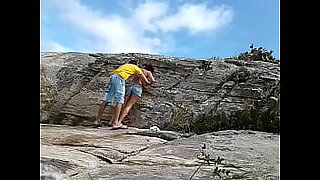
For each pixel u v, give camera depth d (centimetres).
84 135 523
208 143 471
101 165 323
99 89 838
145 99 793
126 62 862
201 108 745
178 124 720
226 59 853
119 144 441
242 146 445
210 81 786
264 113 648
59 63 896
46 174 193
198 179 279
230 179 281
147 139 514
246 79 759
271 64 816
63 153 346
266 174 297
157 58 846
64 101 837
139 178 275
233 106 728
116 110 701
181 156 380
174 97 781
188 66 825
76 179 255
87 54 933
